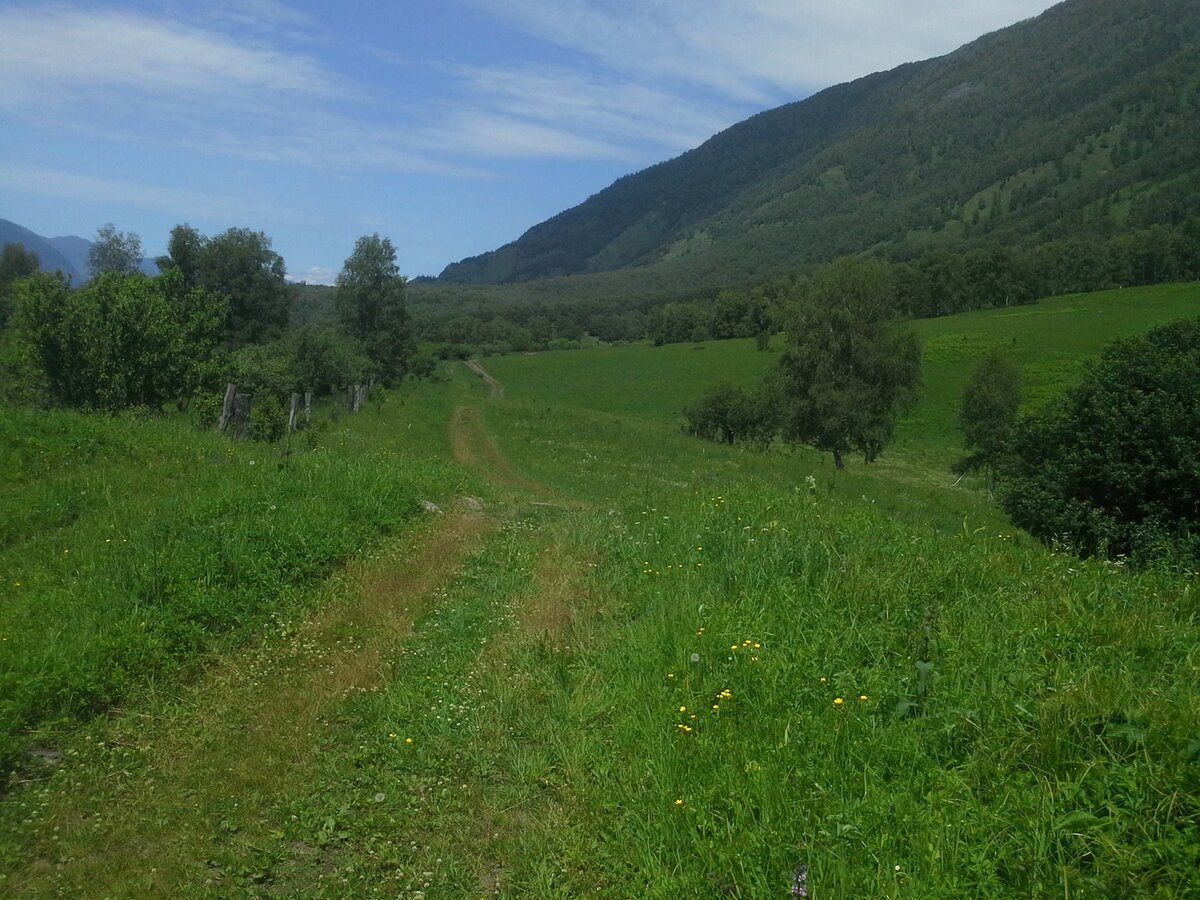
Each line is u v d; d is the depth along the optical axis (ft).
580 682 20.66
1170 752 12.84
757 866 12.70
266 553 27.66
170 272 68.23
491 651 23.06
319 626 24.35
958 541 31.63
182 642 21.74
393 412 115.85
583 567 31.89
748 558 27.61
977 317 278.46
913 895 11.62
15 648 19.25
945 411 198.80
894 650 19.39
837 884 12.07
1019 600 21.97
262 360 101.96
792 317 143.95
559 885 13.39
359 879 13.50
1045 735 14.12
